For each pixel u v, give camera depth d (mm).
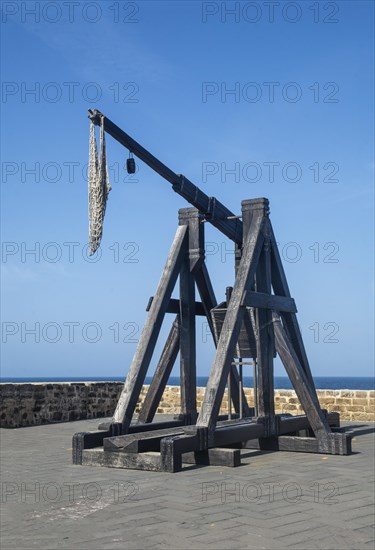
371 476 7277
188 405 10156
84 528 5035
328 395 15117
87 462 8383
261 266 10016
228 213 10312
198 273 10352
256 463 8359
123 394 9141
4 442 11305
